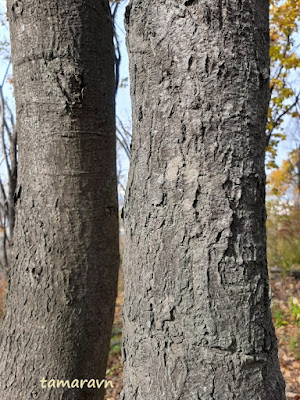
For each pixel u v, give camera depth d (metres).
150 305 0.96
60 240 1.76
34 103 1.76
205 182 0.93
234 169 0.93
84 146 1.80
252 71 0.95
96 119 1.85
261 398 0.88
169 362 0.92
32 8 1.73
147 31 1.01
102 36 1.90
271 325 0.96
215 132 0.93
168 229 0.95
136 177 1.04
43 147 1.76
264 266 0.96
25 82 1.78
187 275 0.92
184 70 0.95
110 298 1.93
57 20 1.73
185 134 0.94
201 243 0.92
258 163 0.97
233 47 0.94
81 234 1.79
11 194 6.41
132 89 1.09
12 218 6.41
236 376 0.87
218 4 0.94
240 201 0.93
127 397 0.99
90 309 1.81
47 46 1.73
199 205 0.93
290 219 7.26
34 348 1.73
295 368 3.67
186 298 0.91
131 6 1.06
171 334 0.93
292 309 4.95
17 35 1.79
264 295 0.94
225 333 0.89
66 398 1.73
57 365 1.72
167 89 0.97
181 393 0.89
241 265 0.91
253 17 0.97
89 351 1.81
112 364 4.08
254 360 0.89
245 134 0.94
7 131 7.36
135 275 1.00
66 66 1.74
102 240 1.87
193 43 0.94
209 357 0.88
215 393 0.87
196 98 0.93
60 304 1.74
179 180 0.95
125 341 1.04
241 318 0.89
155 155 0.99
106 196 1.90
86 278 1.80
